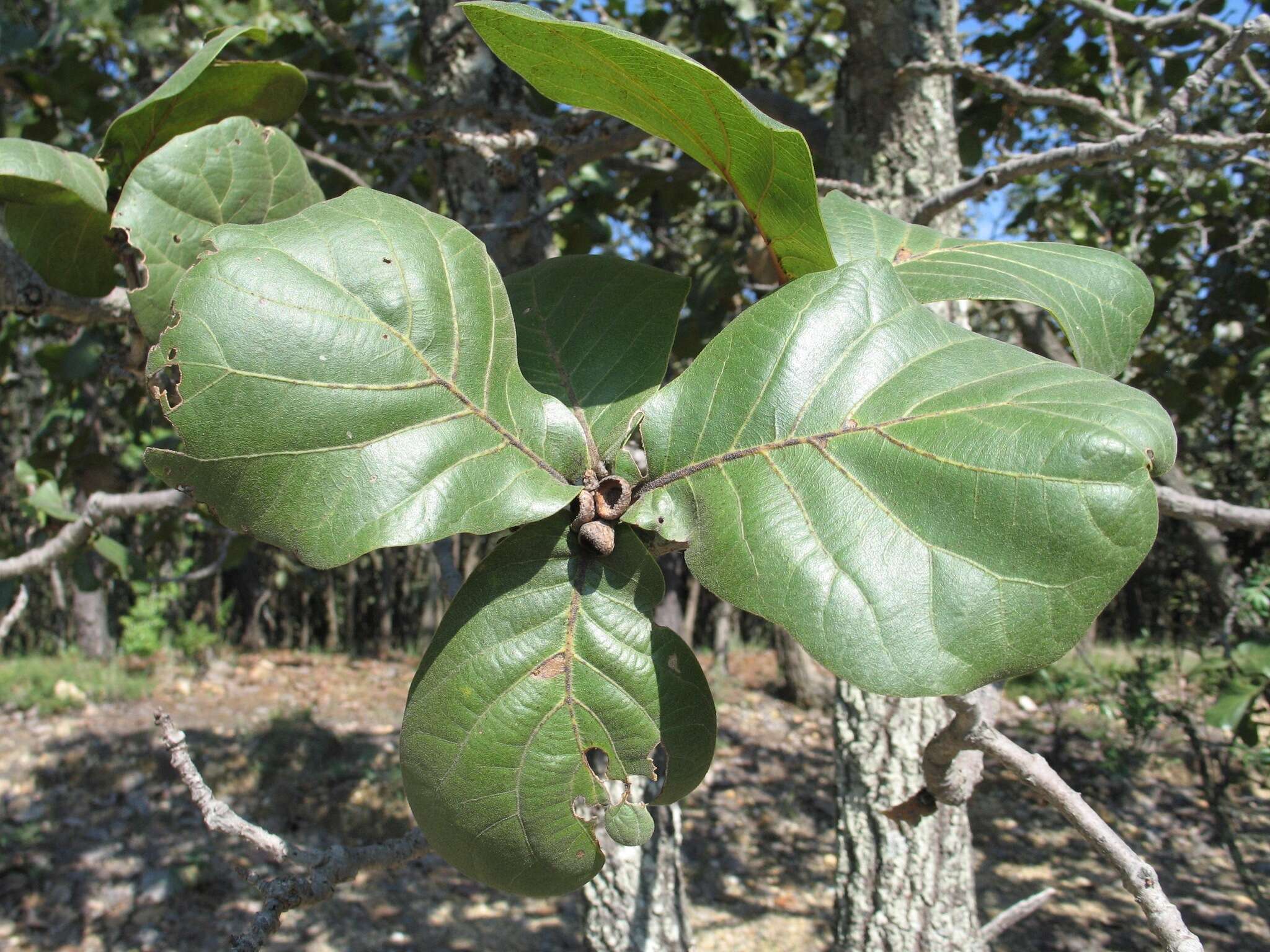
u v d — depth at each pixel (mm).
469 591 338
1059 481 281
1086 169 1276
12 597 998
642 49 318
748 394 332
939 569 290
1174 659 2363
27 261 512
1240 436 1994
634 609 337
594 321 428
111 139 489
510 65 361
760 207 391
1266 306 1402
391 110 1313
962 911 1071
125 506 771
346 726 2990
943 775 472
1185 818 2221
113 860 2045
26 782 2434
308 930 1835
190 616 4414
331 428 311
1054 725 2764
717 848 2186
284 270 318
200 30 1174
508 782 329
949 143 1017
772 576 305
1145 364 1463
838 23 1639
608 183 1347
